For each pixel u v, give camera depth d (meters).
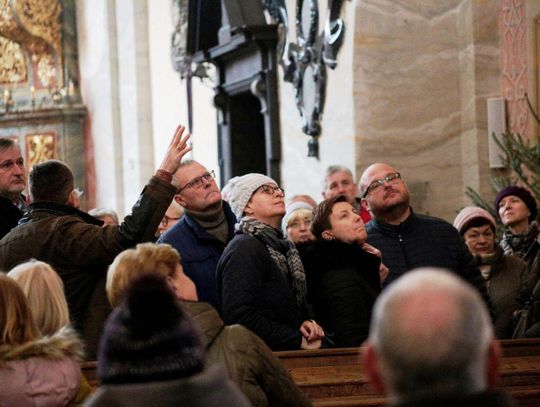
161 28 28.02
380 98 17.41
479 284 9.88
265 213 8.47
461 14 17.03
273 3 20.33
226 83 22.42
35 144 30.89
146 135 28.75
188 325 4.28
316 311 8.48
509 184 15.27
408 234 9.88
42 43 30.97
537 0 15.71
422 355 3.49
